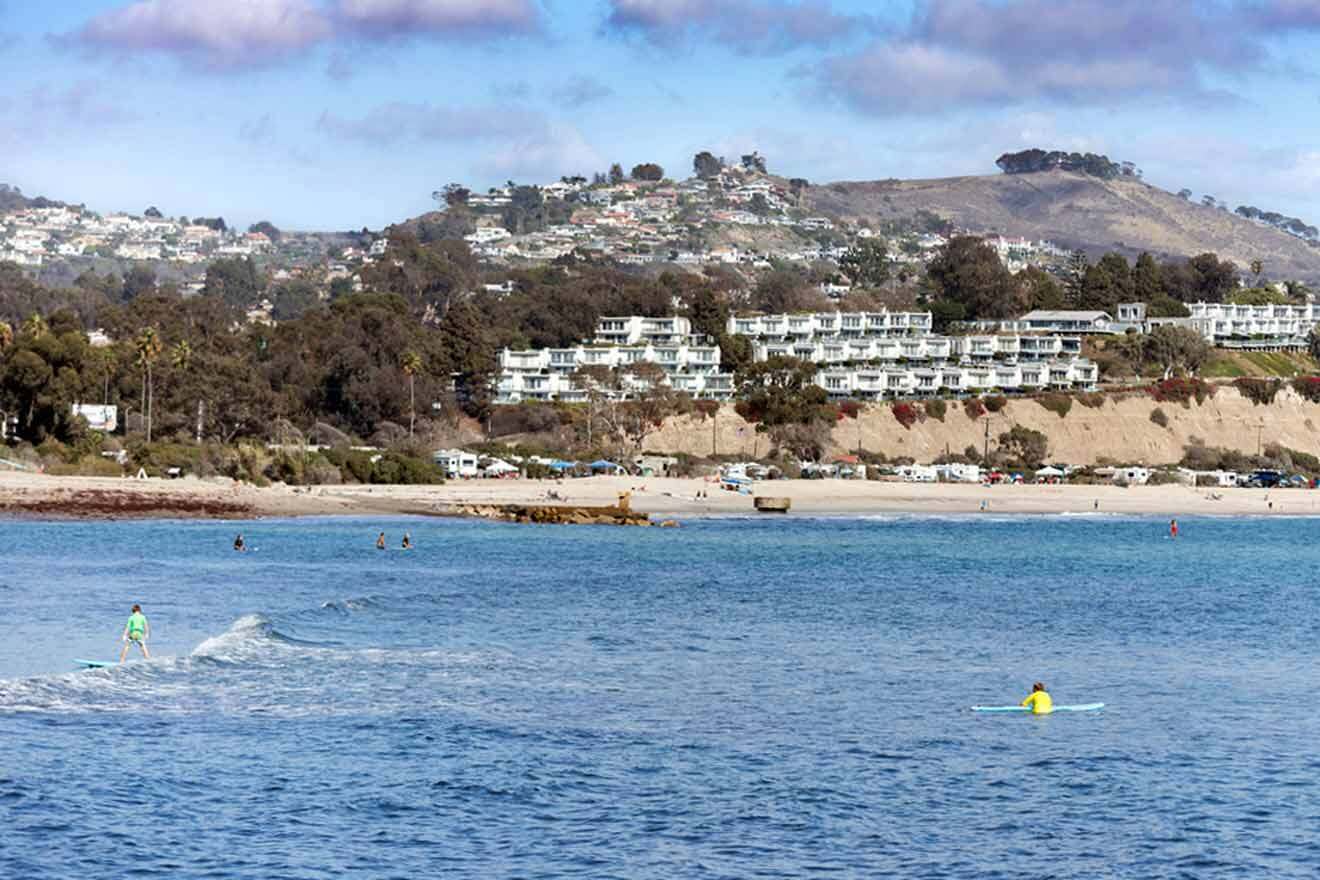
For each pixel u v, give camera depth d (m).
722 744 77.88
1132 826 64.69
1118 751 78.00
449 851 59.72
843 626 124.06
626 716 84.12
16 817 62.12
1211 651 114.12
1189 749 78.69
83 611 117.62
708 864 58.91
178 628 110.69
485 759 73.44
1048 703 88.00
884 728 82.69
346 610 123.81
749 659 105.25
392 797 66.75
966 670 102.69
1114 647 115.44
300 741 76.00
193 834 60.97
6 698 83.38
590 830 62.81
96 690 86.81
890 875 58.12
